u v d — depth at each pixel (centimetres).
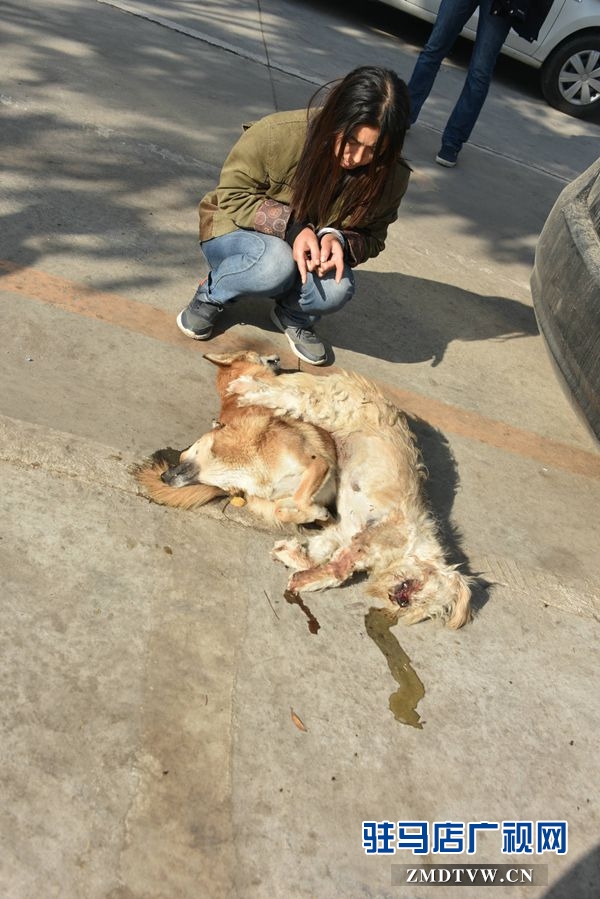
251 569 273
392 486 288
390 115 282
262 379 304
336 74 732
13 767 199
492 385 411
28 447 279
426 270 491
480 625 282
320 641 258
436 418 372
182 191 471
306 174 308
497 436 376
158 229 429
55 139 475
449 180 626
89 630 234
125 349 341
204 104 585
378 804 222
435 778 232
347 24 901
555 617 295
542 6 578
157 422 312
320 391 304
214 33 729
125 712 219
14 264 364
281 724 231
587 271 335
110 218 424
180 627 245
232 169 330
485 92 606
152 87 583
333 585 274
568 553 324
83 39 619
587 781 245
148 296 378
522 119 831
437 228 549
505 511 335
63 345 330
